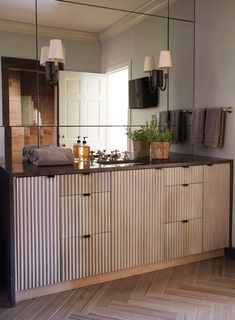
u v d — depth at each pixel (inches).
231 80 110.7
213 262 111.1
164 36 125.6
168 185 101.6
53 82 111.3
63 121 113.4
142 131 119.3
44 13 109.7
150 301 87.0
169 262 107.0
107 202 93.0
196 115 121.3
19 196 82.2
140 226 98.4
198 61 124.0
